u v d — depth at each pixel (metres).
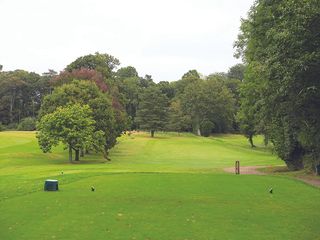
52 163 51.28
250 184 24.09
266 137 45.84
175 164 50.84
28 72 149.38
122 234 12.29
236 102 134.50
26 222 13.82
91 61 83.12
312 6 14.36
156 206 16.77
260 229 13.10
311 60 14.07
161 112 109.75
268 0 23.47
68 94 59.97
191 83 128.38
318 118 16.92
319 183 26.31
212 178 26.73
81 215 14.95
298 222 14.20
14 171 37.00
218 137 118.75
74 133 51.84
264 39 27.69
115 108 68.50
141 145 82.50
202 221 14.12
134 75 166.12
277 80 16.66
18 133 89.25
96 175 28.45
